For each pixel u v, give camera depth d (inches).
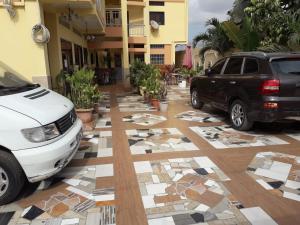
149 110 378.6
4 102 147.4
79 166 191.9
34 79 281.4
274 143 232.8
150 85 405.1
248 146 226.4
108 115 350.0
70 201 148.7
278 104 231.3
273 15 402.9
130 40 810.2
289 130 269.7
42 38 272.4
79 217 134.9
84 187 163.3
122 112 367.9
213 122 305.6
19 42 274.8
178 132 268.2
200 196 151.9
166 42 940.6
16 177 143.1
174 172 180.9
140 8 861.8
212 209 139.9
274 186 161.6
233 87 273.1
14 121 140.1
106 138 253.4
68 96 284.7
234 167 187.2
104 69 808.3
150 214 136.4
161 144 234.4
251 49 420.2
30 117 143.9
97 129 283.9
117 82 830.5
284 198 148.9
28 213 138.6
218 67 319.3
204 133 263.6
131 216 135.1
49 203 147.3
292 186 161.6
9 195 144.9
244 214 135.4
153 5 914.1
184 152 215.3
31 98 163.3
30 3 269.7
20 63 277.7
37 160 141.3
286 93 232.2
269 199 148.2
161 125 296.0
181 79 709.3
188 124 298.2
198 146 227.9
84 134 266.2
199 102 373.7
